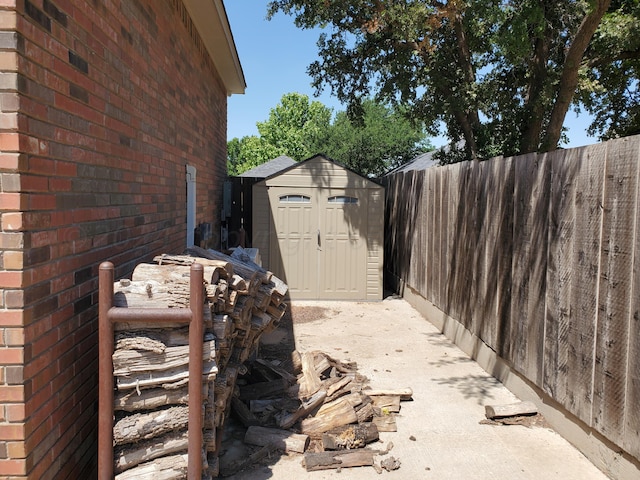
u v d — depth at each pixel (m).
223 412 3.39
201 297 2.48
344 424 4.09
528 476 3.48
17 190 1.97
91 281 2.74
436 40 9.74
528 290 4.64
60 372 2.36
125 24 3.31
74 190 2.48
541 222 4.41
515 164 5.02
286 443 3.81
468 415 4.51
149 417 2.53
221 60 7.97
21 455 2.00
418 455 3.78
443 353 6.44
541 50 9.48
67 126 2.39
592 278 3.59
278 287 4.18
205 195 7.21
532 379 4.52
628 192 3.20
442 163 12.59
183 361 2.55
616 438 3.27
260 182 9.74
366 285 9.95
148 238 3.93
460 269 6.69
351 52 10.72
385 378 5.45
